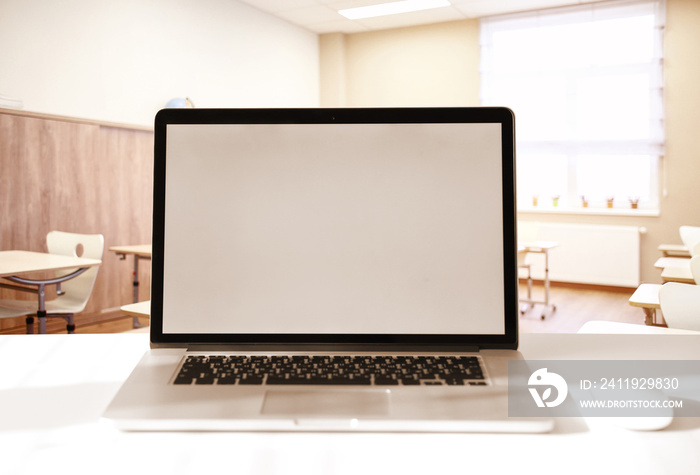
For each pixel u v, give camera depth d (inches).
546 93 241.3
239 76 233.3
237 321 31.5
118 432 23.5
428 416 23.5
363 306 31.5
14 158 152.8
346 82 281.4
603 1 224.5
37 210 159.0
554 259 237.9
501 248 31.6
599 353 35.2
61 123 163.9
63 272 126.8
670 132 217.2
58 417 25.3
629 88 225.6
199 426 23.3
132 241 187.0
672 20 213.8
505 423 23.2
